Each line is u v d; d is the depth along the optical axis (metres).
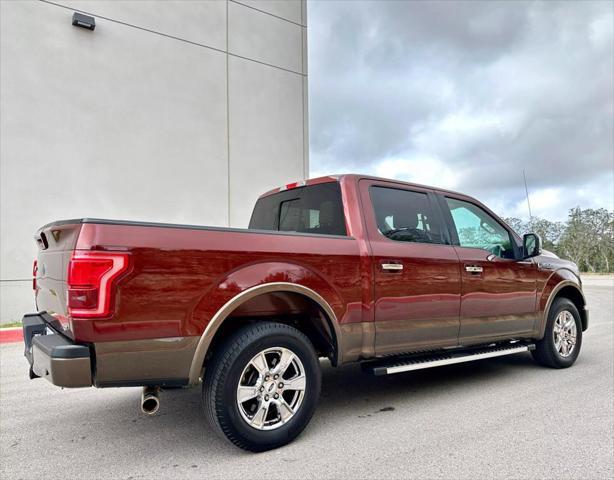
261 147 11.24
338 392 4.36
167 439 3.24
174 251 2.72
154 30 9.77
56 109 8.62
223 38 10.75
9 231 8.13
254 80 11.23
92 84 9.00
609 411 3.72
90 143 8.94
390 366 3.65
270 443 2.96
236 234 3.00
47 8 8.58
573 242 53.56
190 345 2.73
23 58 8.33
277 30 11.70
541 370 5.19
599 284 25.55
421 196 4.27
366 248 3.61
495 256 4.60
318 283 3.29
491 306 4.42
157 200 9.66
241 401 2.88
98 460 2.90
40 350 2.68
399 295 3.72
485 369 5.26
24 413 3.84
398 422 3.51
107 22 9.20
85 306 2.46
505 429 3.34
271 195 4.72
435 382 4.71
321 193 4.02
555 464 2.76
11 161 8.17
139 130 9.49
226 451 3.02
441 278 4.02
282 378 3.06
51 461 2.90
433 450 2.98
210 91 10.48
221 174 10.55
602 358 5.79
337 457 2.88
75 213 8.75
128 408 3.96
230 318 3.15
